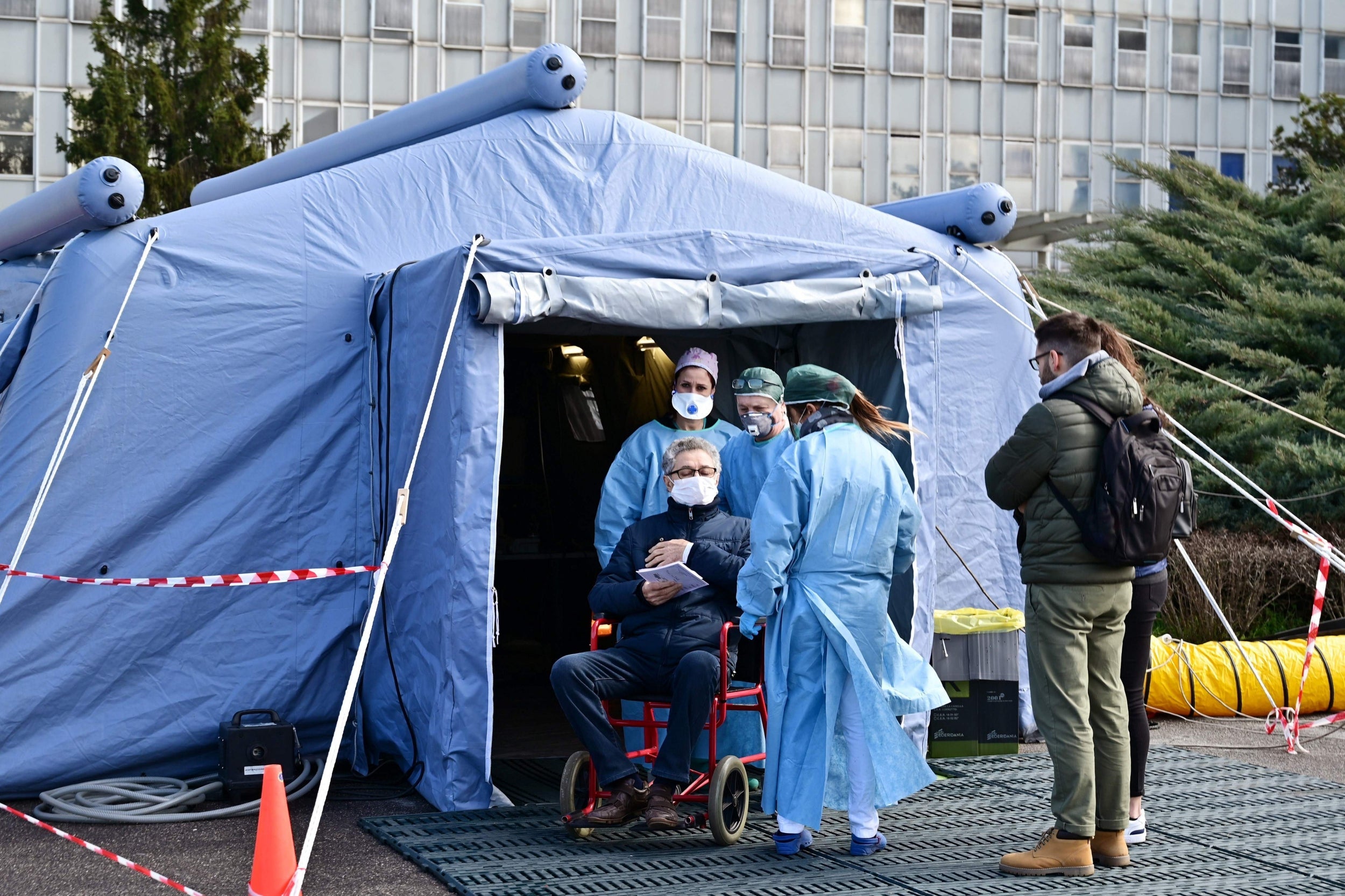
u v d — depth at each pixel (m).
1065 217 19.84
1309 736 6.84
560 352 9.27
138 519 5.68
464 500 5.23
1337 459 9.95
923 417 6.11
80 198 5.66
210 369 5.86
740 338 6.64
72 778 5.52
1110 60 33.09
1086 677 4.39
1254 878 4.36
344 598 6.02
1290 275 11.87
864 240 6.77
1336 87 34.31
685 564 5.01
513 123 6.49
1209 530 10.45
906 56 31.92
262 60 22.84
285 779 5.44
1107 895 4.18
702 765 5.56
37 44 27.38
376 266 6.16
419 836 4.87
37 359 5.63
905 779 4.55
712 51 30.78
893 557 4.71
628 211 6.50
